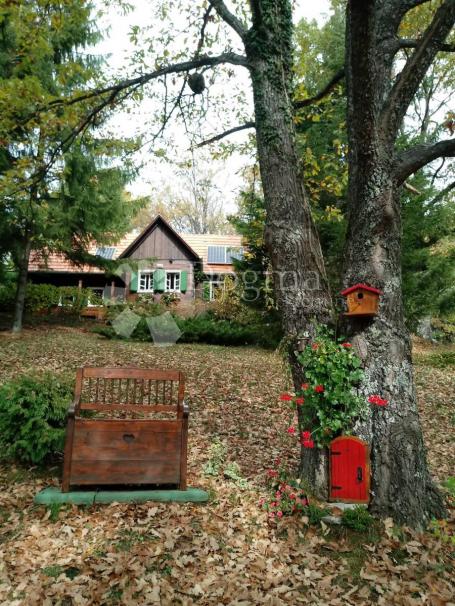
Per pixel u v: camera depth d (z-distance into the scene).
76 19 4.90
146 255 19.95
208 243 22.61
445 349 14.98
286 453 4.75
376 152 3.36
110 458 3.46
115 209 12.11
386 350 3.37
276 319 11.69
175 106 5.60
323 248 10.44
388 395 3.32
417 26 6.50
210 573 2.67
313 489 3.44
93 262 13.07
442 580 2.66
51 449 3.84
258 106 3.79
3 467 3.95
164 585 2.53
